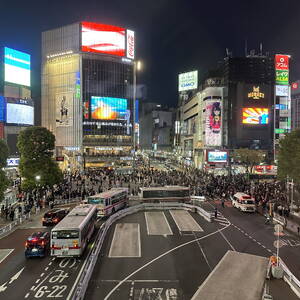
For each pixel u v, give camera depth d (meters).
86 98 102.81
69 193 40.47
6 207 31.47
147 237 24.09
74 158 98.25
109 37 103.75
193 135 105.50
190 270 17.39
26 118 74.00
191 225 28.12
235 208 36.47
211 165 79.19
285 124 75.69
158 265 18.16
